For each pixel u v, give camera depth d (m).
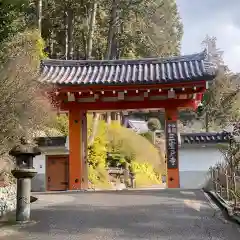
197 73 17.77
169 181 18.33
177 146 18.45
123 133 32.94
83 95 18.77
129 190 16.92
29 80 10.71
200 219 9.67
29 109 10.28
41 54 22.08
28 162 9.88
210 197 13.91
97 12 31.64
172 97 18.50
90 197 14.32
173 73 18.36
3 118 9.57
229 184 12.57
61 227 8.98
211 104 24.12
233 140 12.84
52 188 18.94
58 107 18.27
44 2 29.73
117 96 18.75
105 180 25.17
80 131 19.00
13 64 10.80
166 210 10.99
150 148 34.69
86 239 7.82
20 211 9.64
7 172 12.29
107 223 9.31
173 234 8.10
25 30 21.25
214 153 18.34
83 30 32.38
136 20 29.53
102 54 36.03
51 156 19.14
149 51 36.47
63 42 37.69
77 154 18.80
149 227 8.80
